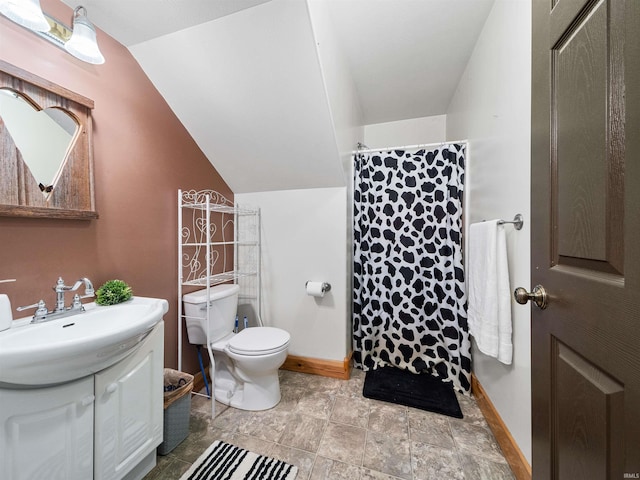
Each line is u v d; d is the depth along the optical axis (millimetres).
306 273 2129
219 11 1217
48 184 1072
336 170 1905
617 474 461
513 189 1233
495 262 1255
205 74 1481
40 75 1054
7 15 841
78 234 1189
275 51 1319
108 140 1313
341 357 2049
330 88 1543
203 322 1672
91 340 812
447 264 1972
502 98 1359
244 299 2289
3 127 955
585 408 546
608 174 492
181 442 1368
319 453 1303
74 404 880
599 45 515
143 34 1340
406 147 2094
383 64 1979
